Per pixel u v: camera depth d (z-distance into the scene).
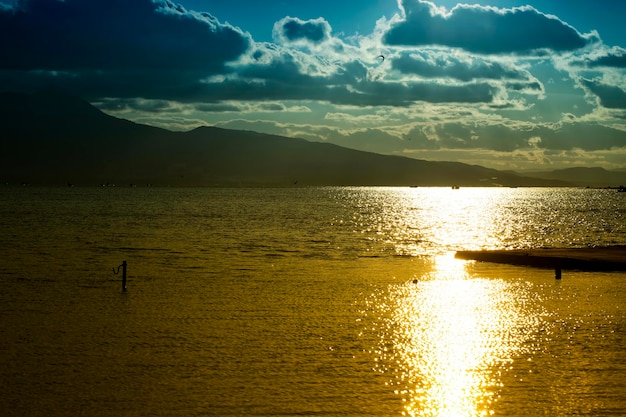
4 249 64.75
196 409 19.81
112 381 22.22
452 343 27.38
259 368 23.72
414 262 58.06
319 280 45.12
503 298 38.34
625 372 23.39
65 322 30.80
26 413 19.45
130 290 40.19
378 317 32.41
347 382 22.30
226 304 35.59
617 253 59.72
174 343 27.03
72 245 69.81
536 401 20.56
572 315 33.16
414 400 20.70
